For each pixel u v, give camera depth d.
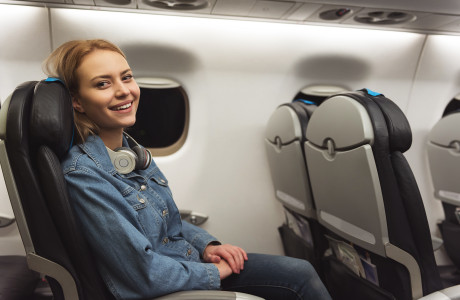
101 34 1.83
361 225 1.35
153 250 1.05
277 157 1.95
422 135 2.41
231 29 1.95
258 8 1.72
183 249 1.19
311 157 1.56
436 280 1.25
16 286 1.52
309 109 1.80
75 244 0.90
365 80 2.23
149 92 2.05
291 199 1.99
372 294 1.49
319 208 1.68
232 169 2.20
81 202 0.94
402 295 1.31
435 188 2.20
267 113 2.16
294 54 2.06
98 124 1.10
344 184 1.35
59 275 0.92
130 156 1.09
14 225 1.95
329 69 2.15
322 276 1.91
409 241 1.22
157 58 1.93
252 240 2.32
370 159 1.17
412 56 2.20
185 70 1.99
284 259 1.25
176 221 1.26
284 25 1.99
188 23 1.89
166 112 2.10
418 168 2.47
